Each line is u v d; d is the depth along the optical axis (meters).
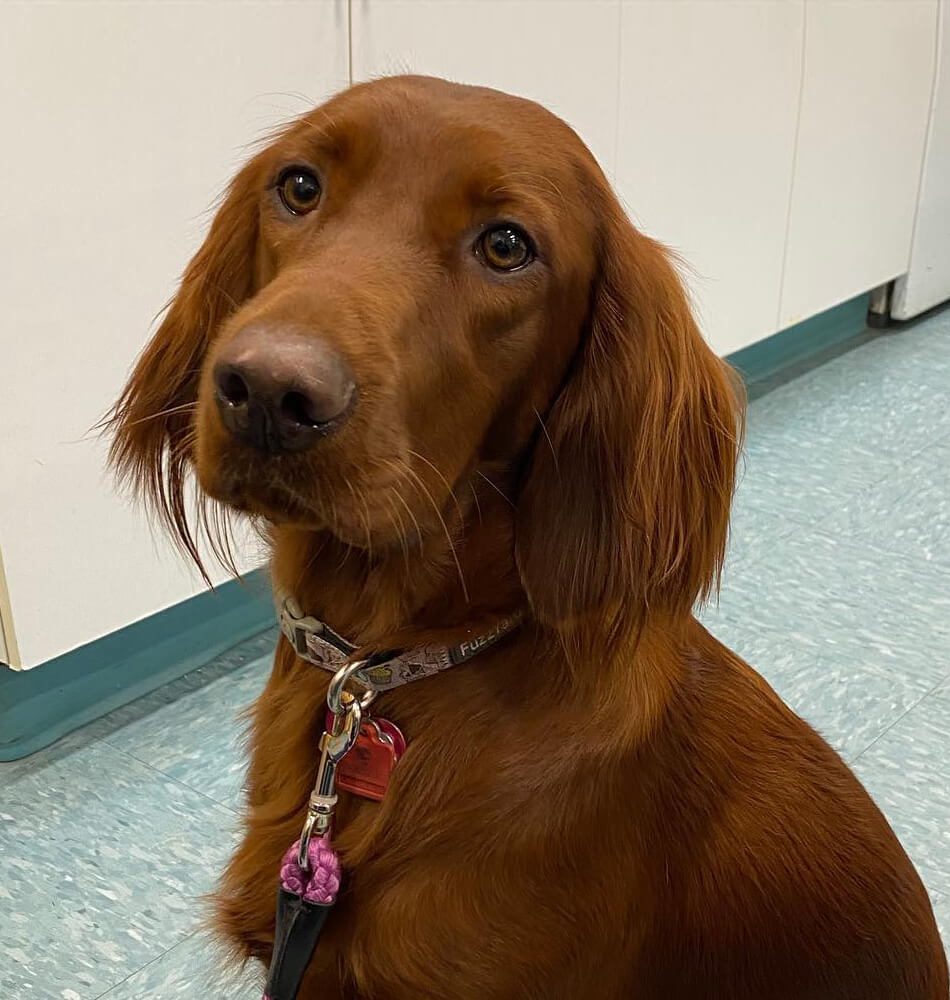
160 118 1.81
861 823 1.28
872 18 3.30
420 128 1.02
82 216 1.76
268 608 2.31
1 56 1.61
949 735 2.12
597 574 1.10
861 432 3.24
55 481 1.85
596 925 1.12
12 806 1.90
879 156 3.54
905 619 2.45
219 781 1.96
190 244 1.90
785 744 1.27
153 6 1.75
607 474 1.10
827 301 3.56
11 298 1.71
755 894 1.21
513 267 1.03
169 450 1.22
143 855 1.82
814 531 2.75
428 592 1.12
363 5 2.05
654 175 2.83
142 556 1.99
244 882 1.19
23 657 1.89
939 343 3.85
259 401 0.87
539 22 2.41
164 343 1.21
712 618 2.42
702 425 1.14
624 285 1.10
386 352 0.93
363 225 1.01
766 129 3.09
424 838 1.09
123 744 2.04
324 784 1.10
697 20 2.77
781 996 1.24
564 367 1.10
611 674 1.12
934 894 1.79
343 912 1.11
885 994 1.28
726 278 3.15
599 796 1.11
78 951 1.66
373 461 0.92
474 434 1.06
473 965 1.09
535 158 1.03
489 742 1.10
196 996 1.61
